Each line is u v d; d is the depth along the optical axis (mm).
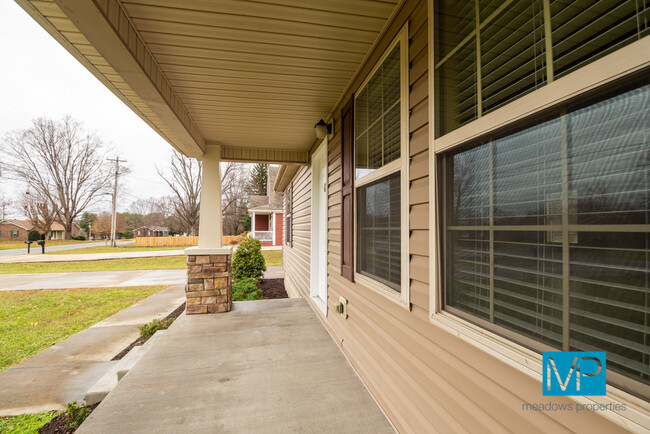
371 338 2016
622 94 654
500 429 954
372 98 2141
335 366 2332
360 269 2348
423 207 1407
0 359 3469
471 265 1123
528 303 879
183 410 1761
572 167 761
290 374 2199
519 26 940
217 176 4277
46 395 2668
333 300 3023
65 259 15383
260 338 2922
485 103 1064
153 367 2301
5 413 2414
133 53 1810
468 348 1105
